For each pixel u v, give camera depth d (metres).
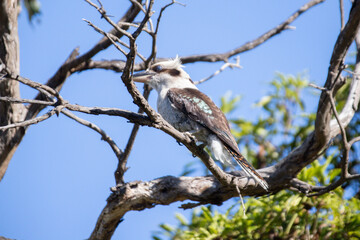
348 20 8.25
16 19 10.25
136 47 6.57
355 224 9.96
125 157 10.19
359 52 10.80
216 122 9.93
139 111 10.75
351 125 12.37
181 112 10.28
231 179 9.11
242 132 12.30
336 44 8.59
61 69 12.26
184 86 11.27
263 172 10.19
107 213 10.06
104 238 10.64
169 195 9.92
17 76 7.07
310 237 10.06
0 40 10.27
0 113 11.11
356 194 11.88
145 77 11.54
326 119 9.16
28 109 11.55
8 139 11.12
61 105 7.24
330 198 10.20
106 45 12.02
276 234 10.19
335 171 10.63
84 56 12.21
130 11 11.79
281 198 10.70
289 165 9.97
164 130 8.00
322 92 8.93
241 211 10.55
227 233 10.33
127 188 9.88
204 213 10.56
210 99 10.65
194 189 9.92
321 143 9.62
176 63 11.74
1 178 11.48
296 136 12.18
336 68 8.70
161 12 8.98
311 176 10.72
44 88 7.18
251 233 10.33
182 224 11.20
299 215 10.27
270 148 12.30
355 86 10.50
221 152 9.83
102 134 10.40
